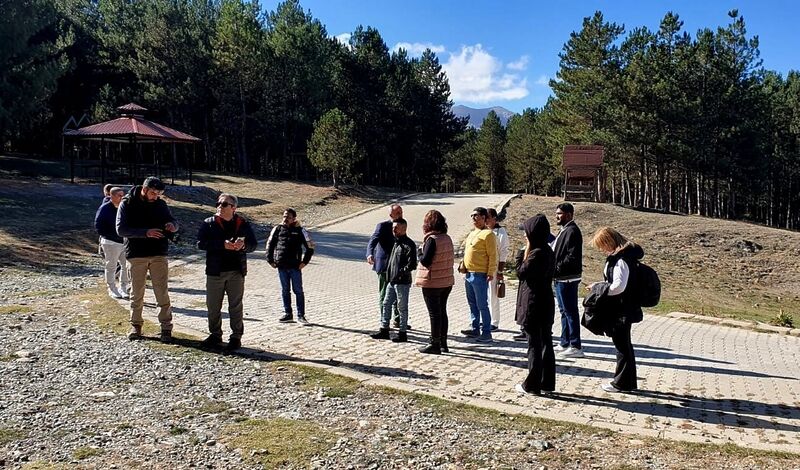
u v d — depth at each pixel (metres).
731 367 7.68
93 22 50.97
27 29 28.20
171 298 11.02
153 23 45.66
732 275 21.61
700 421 5.50
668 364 7.76
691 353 8.52
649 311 12.52
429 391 6.05
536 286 6.14
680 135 39.69
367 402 5.64
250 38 45.84
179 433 4.77
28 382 5.94
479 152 74.31
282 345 7.92
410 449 4.56
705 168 44.19
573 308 7.99
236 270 7.53
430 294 7.75
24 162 38.03
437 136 62.53
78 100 49.09
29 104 28.92
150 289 11.88
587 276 17.48
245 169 50.06
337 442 4.65
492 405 5.66
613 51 41.34
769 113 45.38
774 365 7.88
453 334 9.15
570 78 42.34
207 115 51.16
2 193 24.02
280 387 6.05
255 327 8.99
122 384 6.00
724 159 42.66
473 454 4.50
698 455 4.55
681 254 23.83
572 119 42.38
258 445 4.54
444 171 76.12
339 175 40.78
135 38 47.34
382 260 8.93
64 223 19.62
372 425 5.04
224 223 7.50
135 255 7.66
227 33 45.62
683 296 16.89
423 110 60.38
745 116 42.84
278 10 58.16
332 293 12.59
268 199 33.19
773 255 23.88
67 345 7.39
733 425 5.41
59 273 13.23
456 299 12.87
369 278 14.85
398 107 57.53
